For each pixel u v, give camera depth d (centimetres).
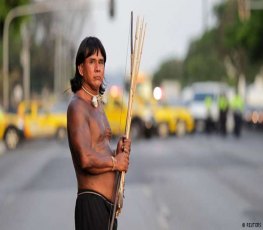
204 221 2680
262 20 12238
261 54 12500
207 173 4403
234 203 3136
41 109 7581
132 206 3083
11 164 5212
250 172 4434
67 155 6050
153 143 7525
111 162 1152
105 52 1191
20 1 8619
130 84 1202
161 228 2545
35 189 3719
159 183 3916
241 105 8394
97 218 1143
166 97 9100
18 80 16075
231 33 13138
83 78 1180
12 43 15962
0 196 3456
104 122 1184
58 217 2828
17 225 2650
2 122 6850
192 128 9069
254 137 8769
